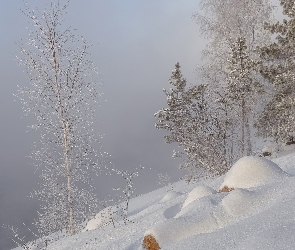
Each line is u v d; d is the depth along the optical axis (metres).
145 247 4.37
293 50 15.37
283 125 15.48
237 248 2.76
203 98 16.77
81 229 10.45
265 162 6.07
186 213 4.80
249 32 18.98
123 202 10.81
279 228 2.85
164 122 16.77
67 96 11.03
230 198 4.62
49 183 10.62
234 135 15.62
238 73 15.66
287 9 16.17
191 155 14.98
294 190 4.34
